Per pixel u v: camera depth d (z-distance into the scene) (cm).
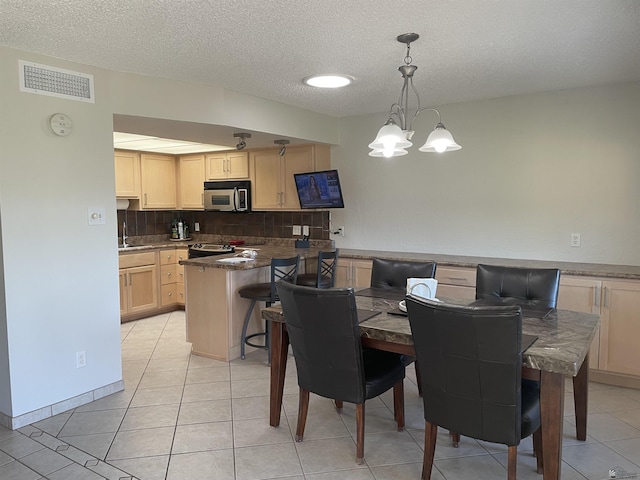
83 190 314
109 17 238
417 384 345
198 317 423
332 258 436
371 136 507
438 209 475
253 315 440
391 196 502
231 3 224
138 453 259
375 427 291
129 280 545
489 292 304
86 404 321
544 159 418
